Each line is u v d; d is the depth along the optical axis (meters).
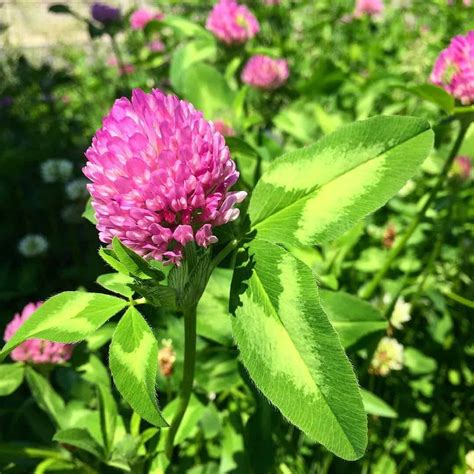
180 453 0.17
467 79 0.15
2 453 0.15
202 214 0.09
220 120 0.21
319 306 0.09
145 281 0.10
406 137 0.10
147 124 0.09
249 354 0.09
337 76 0.29
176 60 0.27
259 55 0.31
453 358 0.22
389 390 0.21
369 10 0.49
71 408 0.16
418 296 0.21
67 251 0.31
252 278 0.10
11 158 0.32
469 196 0.25
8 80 0.46
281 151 0.21
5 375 0.16
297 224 0.10
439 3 0.37
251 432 0.16
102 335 0.18
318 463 0.18
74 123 0.41
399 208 0.24
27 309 0.18
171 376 0.16
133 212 0.09
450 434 0.20
